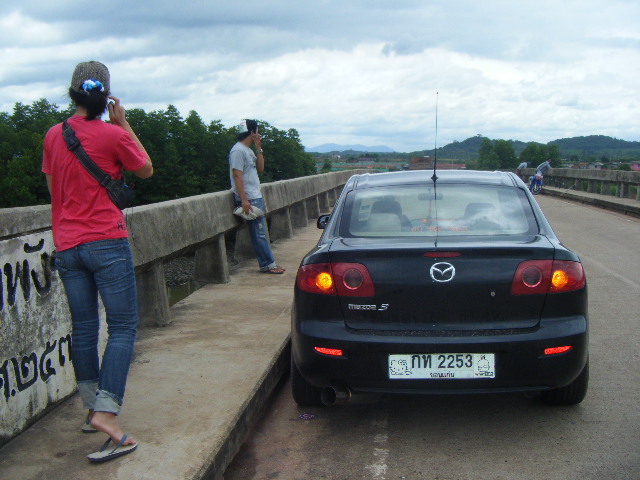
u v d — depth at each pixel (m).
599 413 4.09
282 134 84.31
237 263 8.91
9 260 3.30
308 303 3.71
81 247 3.12
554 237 3.95
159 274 5.62
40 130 80.75
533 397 4.39
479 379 3.50
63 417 3.59
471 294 3.53
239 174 7.70
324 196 17.66
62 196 3.14
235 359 4.64
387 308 3.57
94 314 3.30
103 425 3.12
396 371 3.53
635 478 3.23
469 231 3.99
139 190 68.62
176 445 3.26
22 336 3.39
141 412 3.67
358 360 3.54
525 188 4.50
